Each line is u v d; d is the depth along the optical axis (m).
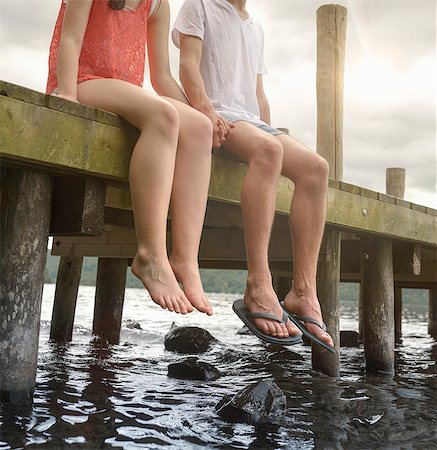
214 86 2.79
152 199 2.17
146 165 2.17
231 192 2.71
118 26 2.50
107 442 2.02
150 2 2.64
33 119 1.97
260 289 2.46
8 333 2.24
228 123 2.60
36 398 2.53
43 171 2.25
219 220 4.02
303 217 2.65
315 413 2.60
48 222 2.32
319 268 3.73
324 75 4.49
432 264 5.58
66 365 3.53
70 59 2.29
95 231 2.32
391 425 2.48
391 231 3.83
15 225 2.23
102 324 5.04
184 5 2.79
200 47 2.73
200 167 2.34
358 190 3.51
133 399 2.66
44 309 8.80
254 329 2.43
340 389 3.21
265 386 2.55
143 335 5.59
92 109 2.16
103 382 3.02
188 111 2.36
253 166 2.52
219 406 2.53
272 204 2.51
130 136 2.31
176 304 2.13
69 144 2.09
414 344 6.14
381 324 4.03
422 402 2.94
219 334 6.18
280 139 2.71
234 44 2.85
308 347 5.12
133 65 2.55
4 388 2.24
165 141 2.20
